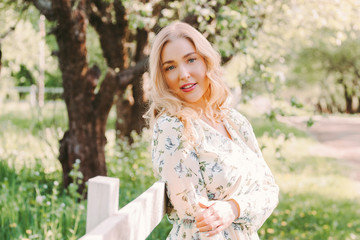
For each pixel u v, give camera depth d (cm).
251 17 485
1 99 1455
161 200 150
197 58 167
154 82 166
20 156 609
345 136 1808
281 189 719
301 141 1469
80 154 485
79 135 486
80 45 463
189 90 166
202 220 146
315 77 2850
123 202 435
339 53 2659
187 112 159
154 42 166
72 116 486
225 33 510
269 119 443
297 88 2925
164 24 467
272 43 608
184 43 165
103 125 504
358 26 562
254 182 169
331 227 536
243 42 468
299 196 686
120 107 773
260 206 162
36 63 924
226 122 182
